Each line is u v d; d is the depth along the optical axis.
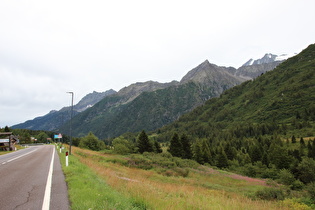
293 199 17.66
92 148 83.12
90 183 9.48
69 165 17.25
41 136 156.38
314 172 41.62
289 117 171.62
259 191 23.00
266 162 77.31
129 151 74.31
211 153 90.25
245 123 192.50
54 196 7.63
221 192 21.81
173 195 11.03
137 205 6.86
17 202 6.93
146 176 28.55
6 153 37.84
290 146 103.38
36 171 14.44
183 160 54.38
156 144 90.81
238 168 67.19
